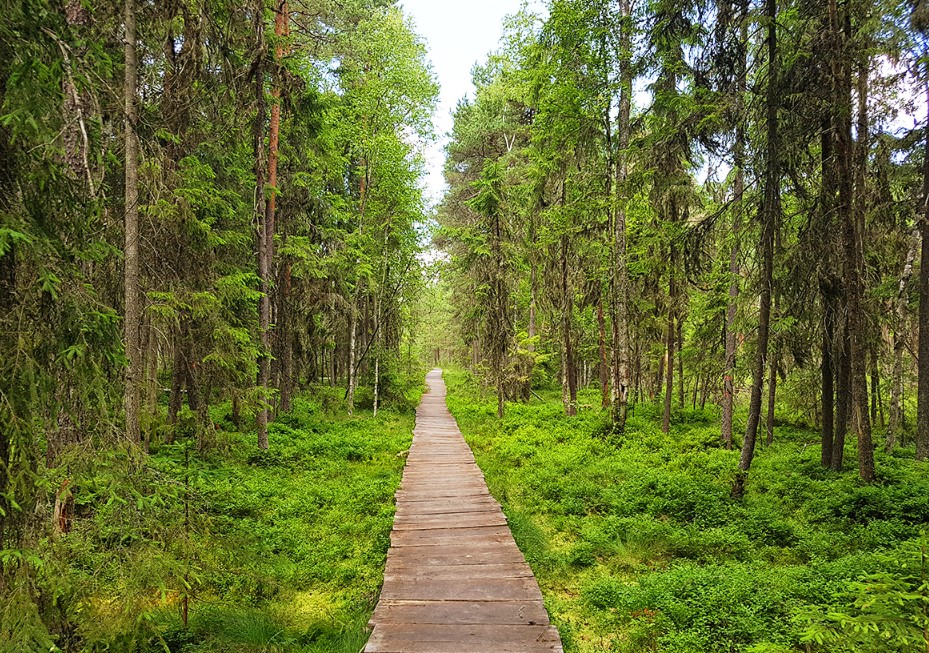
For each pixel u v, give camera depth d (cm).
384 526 868
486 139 2584
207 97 905
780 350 1238
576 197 1742
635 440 1513
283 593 655
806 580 627
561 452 1384
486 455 1436
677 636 529
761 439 1655
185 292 984
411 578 655
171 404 1170
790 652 442
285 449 1316
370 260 2084
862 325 1044
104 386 381
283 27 1310
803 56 902
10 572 337
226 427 1434
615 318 1627
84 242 405
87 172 414
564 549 806
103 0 634
